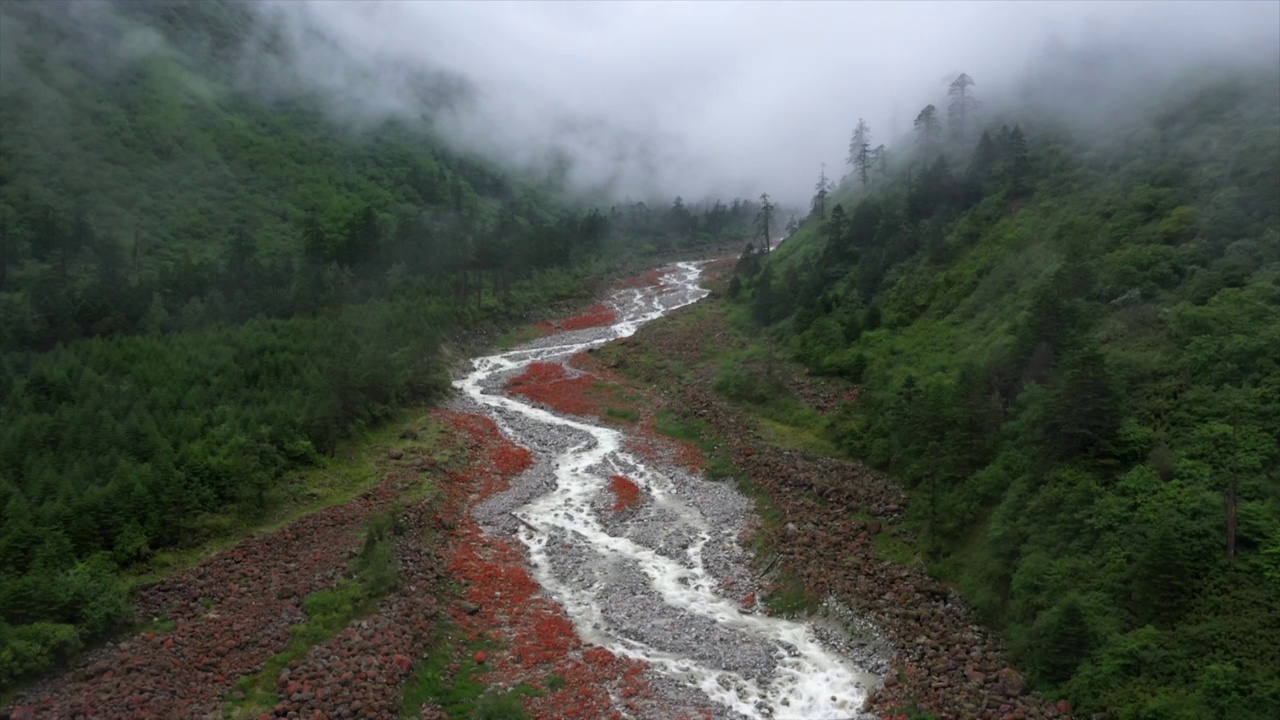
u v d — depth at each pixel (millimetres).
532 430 64062
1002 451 37031
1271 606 23547
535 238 127500
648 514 46531
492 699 27266
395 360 66500
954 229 73875
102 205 100625
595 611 35031
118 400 47031
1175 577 25156
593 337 101625
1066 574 28062
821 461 48594
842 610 33750
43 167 102438
